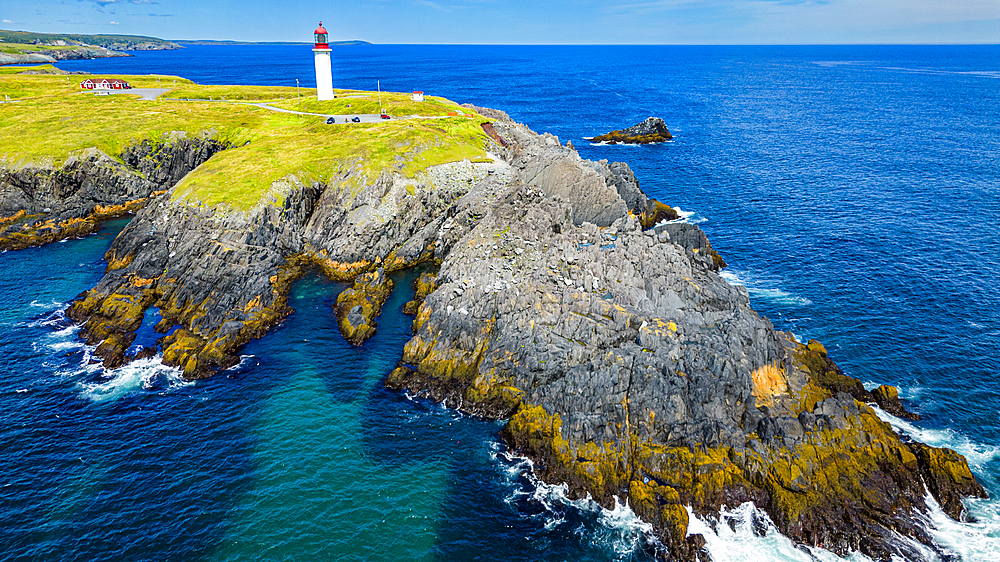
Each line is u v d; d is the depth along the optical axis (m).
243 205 79.12
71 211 95.69
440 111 136.12
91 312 65.06
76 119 120.75
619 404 44.22
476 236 70.44
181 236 76.44
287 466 44.41
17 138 107.00
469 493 42.16
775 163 137.62
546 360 49.41
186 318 63.78
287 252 80.12
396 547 38.25
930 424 47.53
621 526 39.25
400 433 47.81
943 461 40.81
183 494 41.69
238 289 67.00
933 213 99.62
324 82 151.38
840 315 65.38
